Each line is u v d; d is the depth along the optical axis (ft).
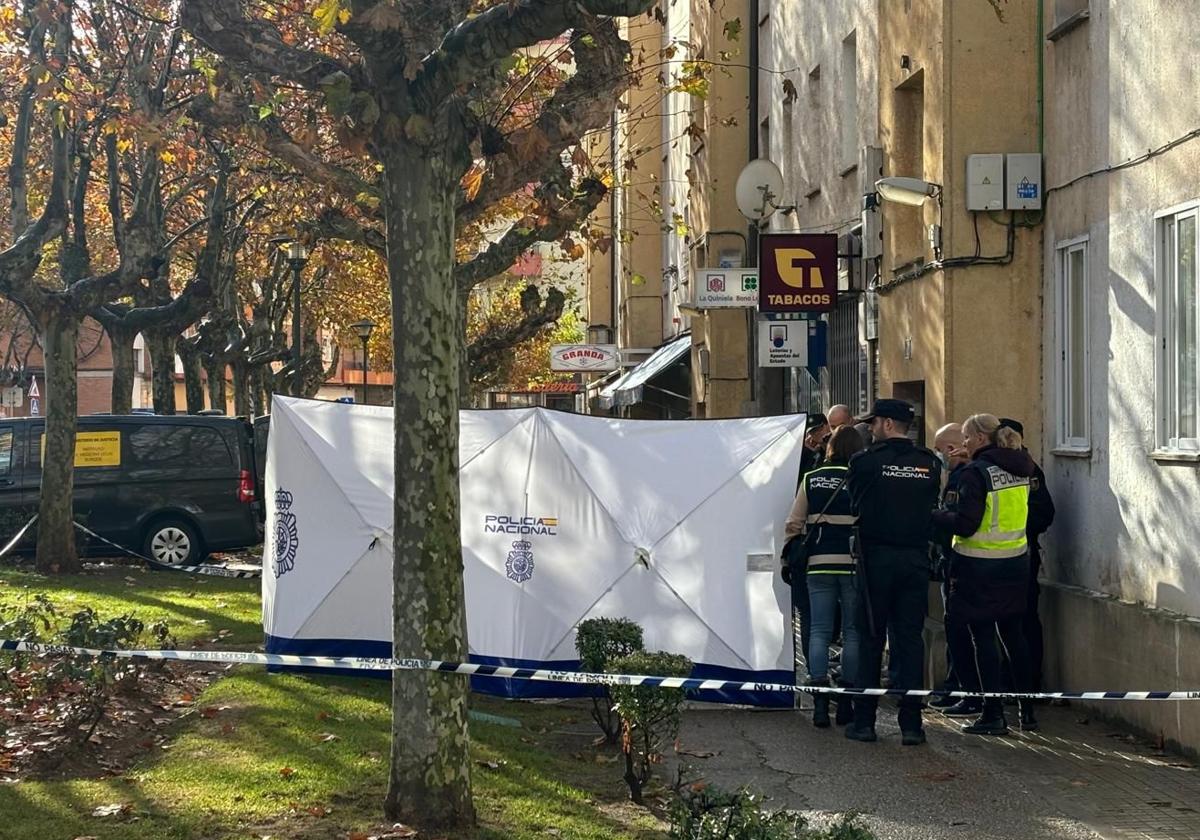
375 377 283.18
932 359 37.91
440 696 21.62
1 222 96.89
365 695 32.55
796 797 25.09
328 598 35.58
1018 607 30.27
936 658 35.12
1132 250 30.58
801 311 48.91
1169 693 23.94
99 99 56.39
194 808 22.62
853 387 55.52
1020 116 36.65
